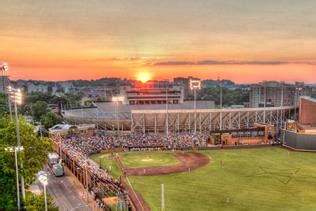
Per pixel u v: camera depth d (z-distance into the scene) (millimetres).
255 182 67875
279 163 84562
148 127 126812
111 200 53469
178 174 74188
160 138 108375
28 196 45188
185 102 169125
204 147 104500
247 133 111625
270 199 57438
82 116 134125
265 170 77375
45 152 55469
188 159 89562
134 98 162500
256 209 52781
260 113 132375
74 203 54781
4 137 50438
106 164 83188
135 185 65875
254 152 98812
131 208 51938
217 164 83625
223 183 67250
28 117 184750
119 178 70125
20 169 46062
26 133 52688
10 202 44750
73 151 83000
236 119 128500
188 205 54781
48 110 190875
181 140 108062
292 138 103500
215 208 53344
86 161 73875
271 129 114188
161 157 92000
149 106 154000
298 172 75438
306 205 54375
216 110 123875
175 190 62781
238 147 106188
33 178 51719
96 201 55062
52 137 104750
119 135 113375
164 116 122312
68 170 77000
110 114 135125
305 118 126062
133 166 81438
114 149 100562
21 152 46094
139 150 101500
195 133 121062
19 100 43969
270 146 108062
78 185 65062
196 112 122875
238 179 70125
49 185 64938
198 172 75875
